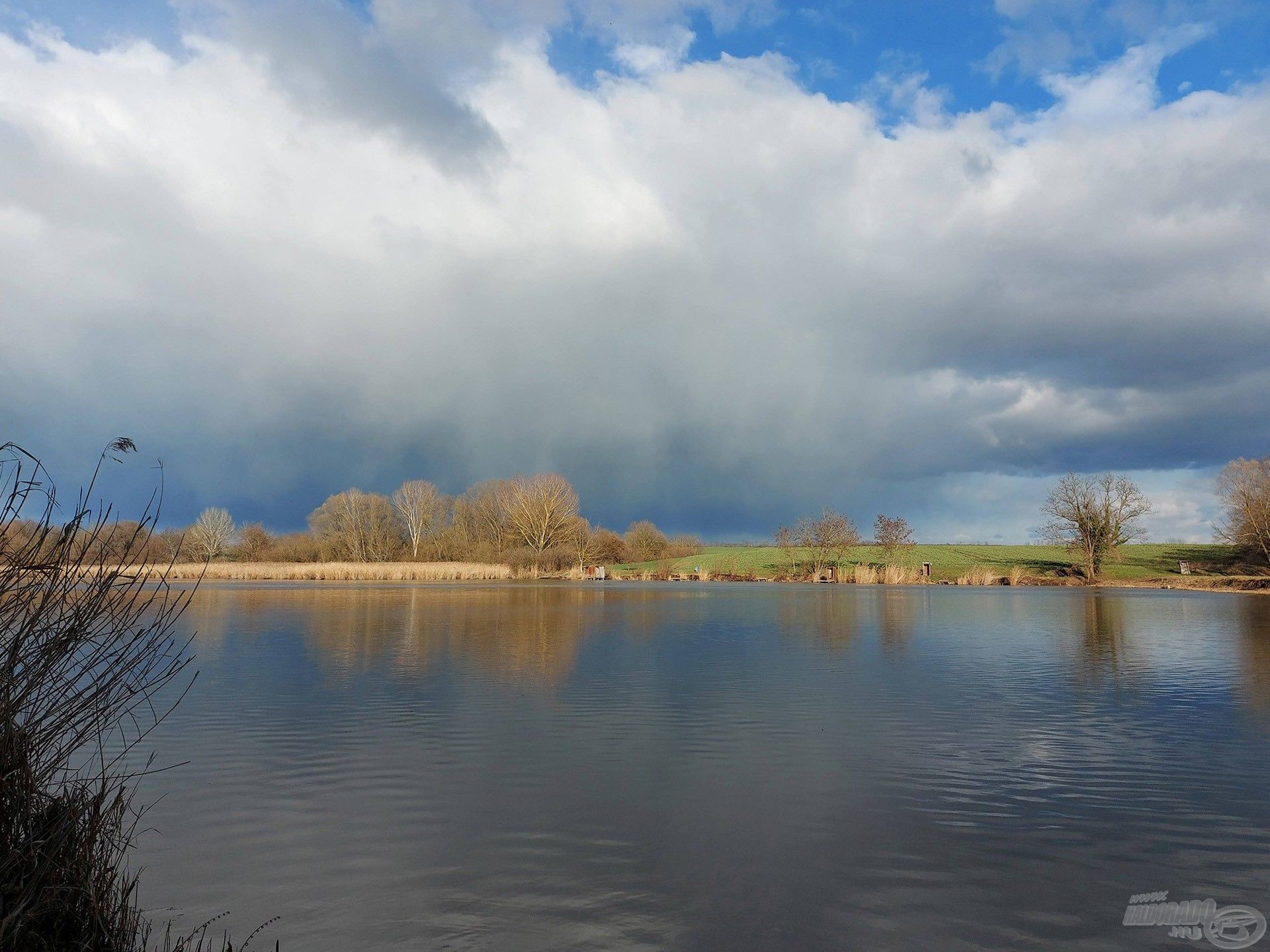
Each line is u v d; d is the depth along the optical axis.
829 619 31.02
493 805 8.41
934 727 12.03
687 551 95.62
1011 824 7.88
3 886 4.42
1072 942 5.55
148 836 7.47
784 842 7.38
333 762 10.05
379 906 6.02
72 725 5.05
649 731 11.74
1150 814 8.19
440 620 30.06
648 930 5.66
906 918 5.88
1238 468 61.75
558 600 42.47
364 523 88.69
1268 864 6.92
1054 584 65.38
